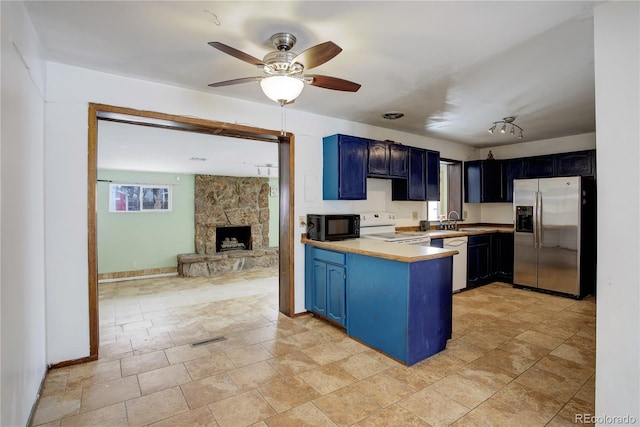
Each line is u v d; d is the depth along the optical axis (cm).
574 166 456
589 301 402
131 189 614
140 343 288
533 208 443
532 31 193
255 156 486
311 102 328
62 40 205
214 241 682
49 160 234
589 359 252
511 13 174
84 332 249
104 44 210
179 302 426
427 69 248
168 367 243
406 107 345
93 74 250
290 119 351
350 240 350
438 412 189
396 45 211
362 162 379
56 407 194
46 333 233
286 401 200
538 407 193
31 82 190
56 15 178
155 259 633
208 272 622
